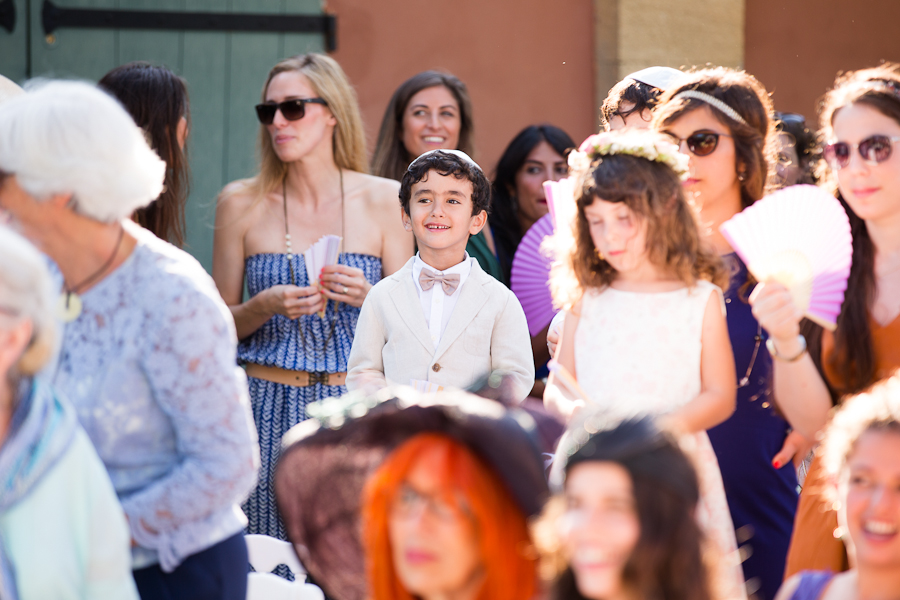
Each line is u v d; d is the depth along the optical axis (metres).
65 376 4.23
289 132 7.99
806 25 12.73
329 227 8.16
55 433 3.81
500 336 6.79
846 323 5.05
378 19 11.40
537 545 3.02
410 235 8.27
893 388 3.90
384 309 6.81
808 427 4.91
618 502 2.86
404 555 3.07
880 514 3.62
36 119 4.00
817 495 4.94
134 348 4.16
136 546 4.36
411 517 3.05
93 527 3.86
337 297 7.59
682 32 11.93
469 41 11.65
